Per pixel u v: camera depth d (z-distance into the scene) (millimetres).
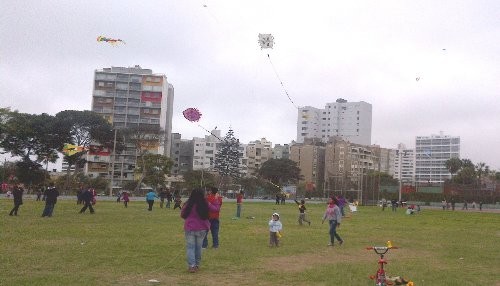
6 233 17234
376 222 33219
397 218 40094
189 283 9812
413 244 18828
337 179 94375
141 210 37031
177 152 150250
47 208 26297
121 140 88500
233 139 105188
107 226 21641
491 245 19312
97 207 39312
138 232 19344
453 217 46406
